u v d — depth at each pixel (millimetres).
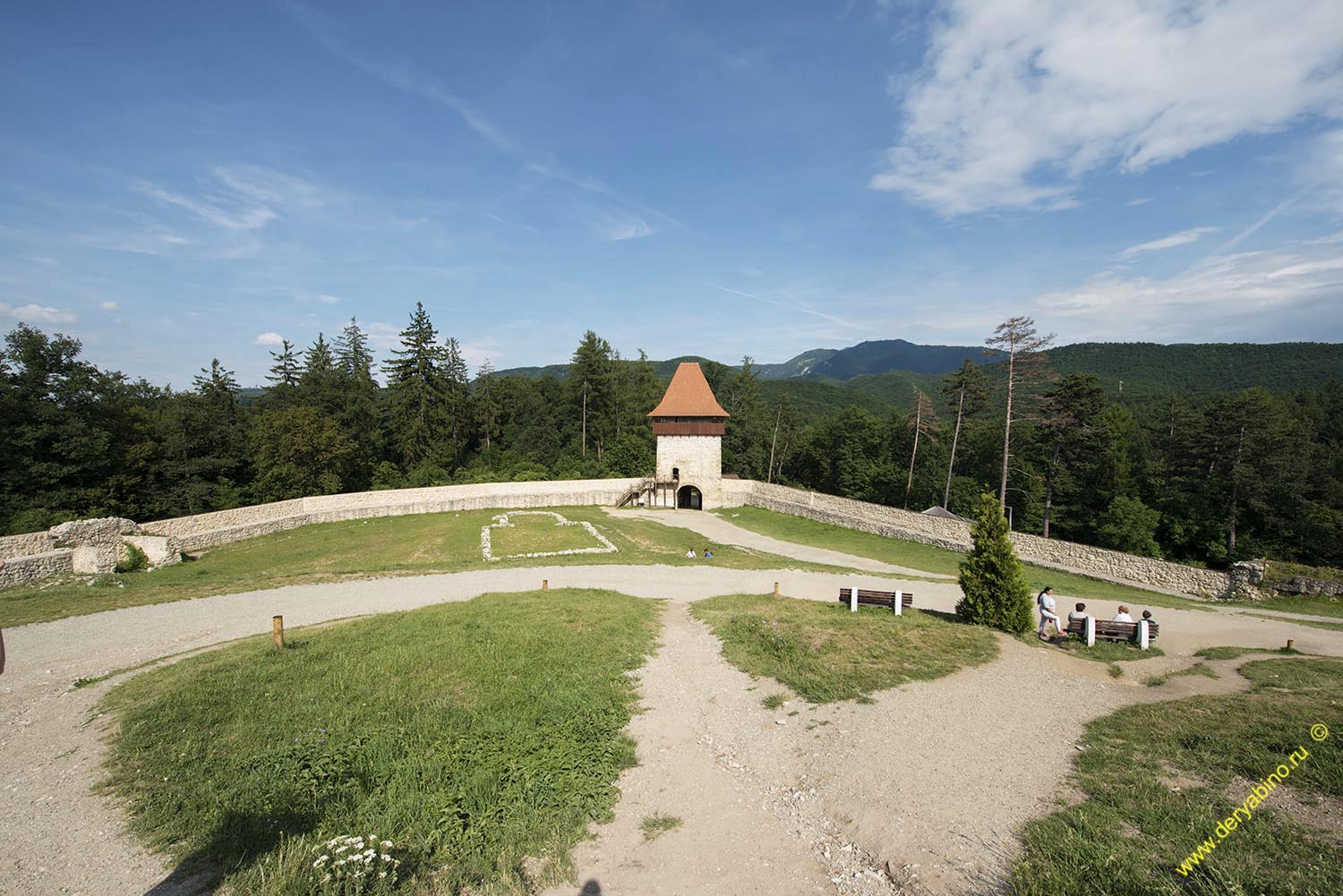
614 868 5793
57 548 22719
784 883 5512
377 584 19969
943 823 6117
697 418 45375
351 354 68812
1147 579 24688
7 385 32469
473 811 6594
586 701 9711
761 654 12039
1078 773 6906
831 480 71688
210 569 24562
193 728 8289
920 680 10250
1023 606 13711
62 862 5590
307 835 5965
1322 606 20766
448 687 9953
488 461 65812
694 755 8188
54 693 9945
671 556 26875
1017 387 37562
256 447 48125
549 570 22609
